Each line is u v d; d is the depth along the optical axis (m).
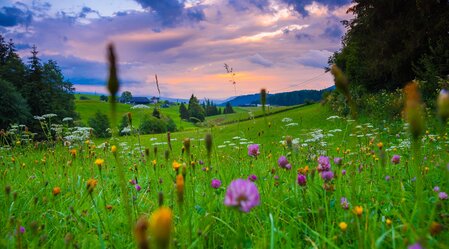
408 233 2.10
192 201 3.13
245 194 1.60
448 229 2.25
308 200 3.17
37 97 46.28
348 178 3.87
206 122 6.73
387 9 28.58
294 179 3.40
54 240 2.65
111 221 3.05
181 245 2.21
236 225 2.66
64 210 3.34
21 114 37.44
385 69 29.09
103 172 5.84
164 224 0.74
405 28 27.25
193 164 3.30
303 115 34.75
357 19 31.86
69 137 9.74
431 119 13.48
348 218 2.47
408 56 26.94
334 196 3.15
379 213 2.94
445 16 24.33
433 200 2.93
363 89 31.55
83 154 7.15
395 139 10.80
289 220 2.73
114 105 1.34
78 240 2.54
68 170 5.50
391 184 3.53
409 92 1.36
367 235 2.13
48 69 48.72
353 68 33.41
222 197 3.26
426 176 3.89
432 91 20.14
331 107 32.28
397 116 19.30
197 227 2.57
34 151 8.52
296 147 4.51
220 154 7.36
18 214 3.08
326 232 2.46
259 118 39.03
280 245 2.29
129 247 2.44
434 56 22.77
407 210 2.65
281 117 36.94
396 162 3.93
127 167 6.79
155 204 3.24
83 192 3.97
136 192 3.89
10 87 37.88
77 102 112.44
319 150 7.26
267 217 2.65
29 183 4.59
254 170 4.65
